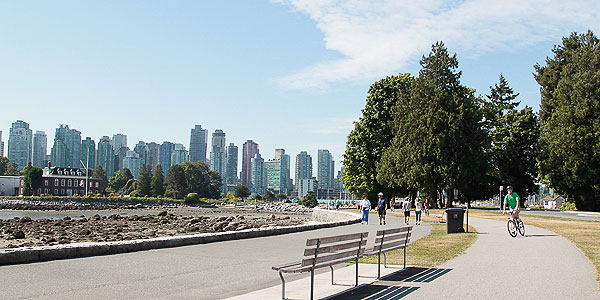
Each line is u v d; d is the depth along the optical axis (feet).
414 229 89.10
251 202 598.75
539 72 226.38
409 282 33.45
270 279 35.37
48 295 28.48
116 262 42.01
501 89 264.11
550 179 195.83
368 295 29.09
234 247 55.67
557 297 28.37
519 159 245.86
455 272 37.68
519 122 248.93
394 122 197.47
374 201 221.05
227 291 30.86
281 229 76.18
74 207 361.10
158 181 528.22
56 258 42.60
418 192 219.00
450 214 77.77
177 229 117.39
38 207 345.72
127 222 155.02
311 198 468.75
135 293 29.71
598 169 176.35
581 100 183.73
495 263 42.45
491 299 27.81
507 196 69.87
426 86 188.03
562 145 182.80
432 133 178.91
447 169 173.37
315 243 27.84
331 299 27.94
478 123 184.96
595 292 29.78
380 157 210.38
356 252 32.65
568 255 47.57
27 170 431.43
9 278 33.37
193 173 567.18
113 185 644.69
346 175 224.53
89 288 30.86
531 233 73.15
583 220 113.09
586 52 192.54
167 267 40.19
